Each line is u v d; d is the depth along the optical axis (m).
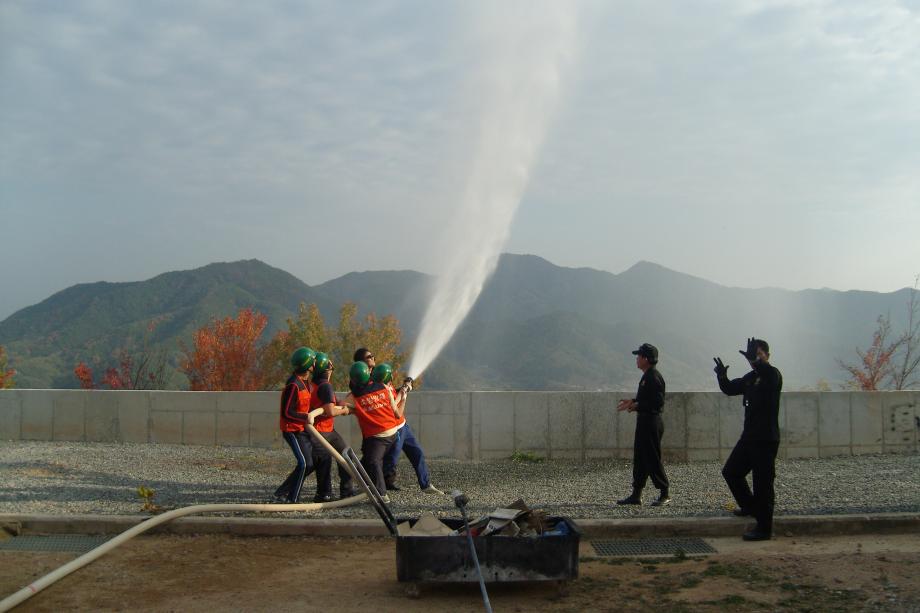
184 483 11.44
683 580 6.73
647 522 8.38
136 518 8.57
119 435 15.80
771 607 6.00
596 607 6.14
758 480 8.13
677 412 13.95
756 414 8.21
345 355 36.59
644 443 9.57
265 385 35.53
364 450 10.16
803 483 11.07
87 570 7.17
